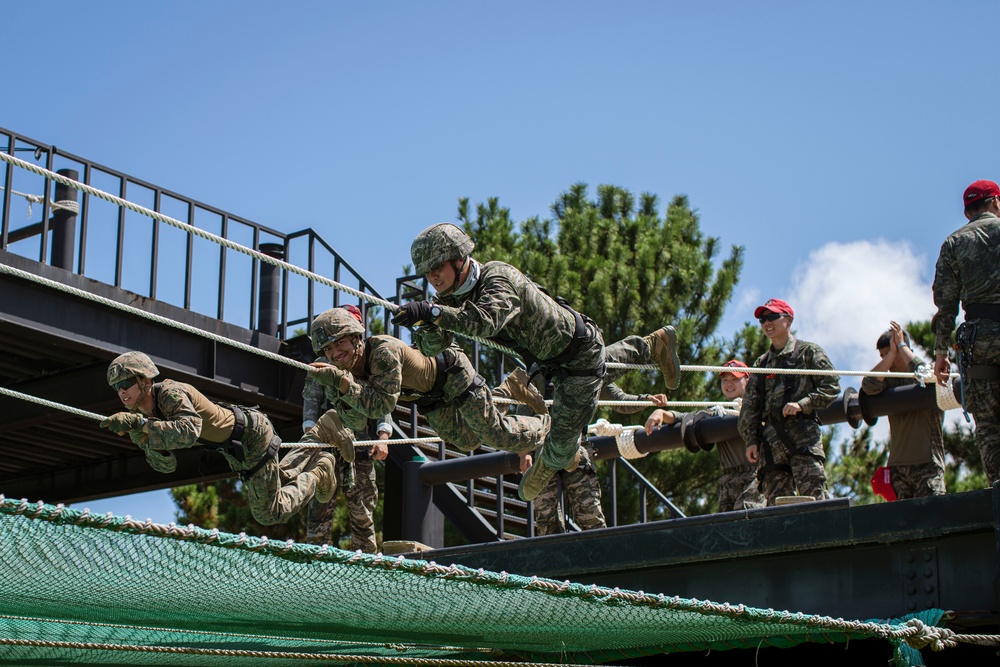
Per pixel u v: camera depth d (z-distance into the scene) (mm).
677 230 21047
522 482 7500
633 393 18359
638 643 5984
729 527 7137
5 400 14141
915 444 10125
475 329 6031
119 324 12750
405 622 4926
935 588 6387
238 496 21250
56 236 13250
